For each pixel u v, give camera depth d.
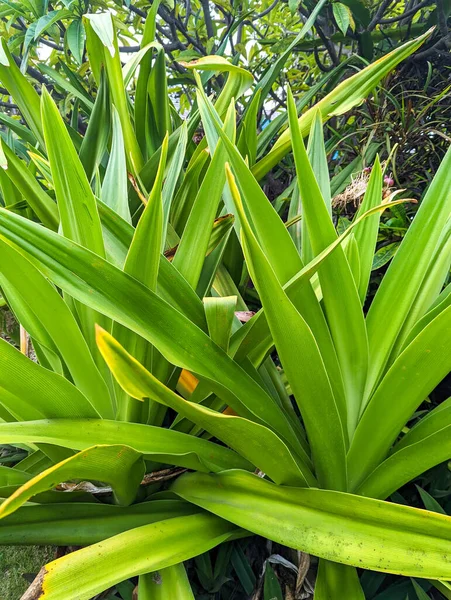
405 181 1.83
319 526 0.72
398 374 0.78
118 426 0.80
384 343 0.97
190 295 0.96
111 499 0.96
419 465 0.79
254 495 0.81
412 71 2.21
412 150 2.04
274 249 0.88
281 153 1.63
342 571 0.80
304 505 0.76
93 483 0.94
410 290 0.96
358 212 1.14
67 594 0.64
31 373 0.73
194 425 1.03
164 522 0.80
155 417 1.01
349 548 0.69
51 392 0.76
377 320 0.99
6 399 0.76
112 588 0.93
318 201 0.87
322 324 0.90
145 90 1.74
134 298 0.78
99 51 1.78
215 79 2.76
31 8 2.00
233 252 1.50
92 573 0.67
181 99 2.97
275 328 0.74
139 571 0.69
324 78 1.91
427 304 1.00
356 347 0.94
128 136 1.67
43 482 0.59
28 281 0.79
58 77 1.98
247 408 0.85
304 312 0.91
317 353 0.74
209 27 2.75
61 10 1.88
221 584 0.93
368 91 1.56
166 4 2.50
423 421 0.89
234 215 1.10
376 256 1.46
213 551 1.02
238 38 3.06
